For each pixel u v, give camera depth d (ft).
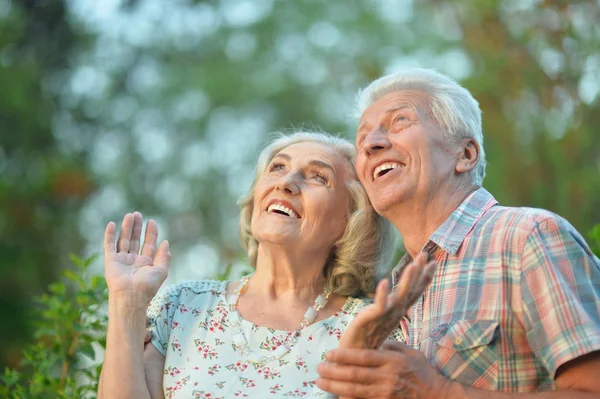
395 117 13.47
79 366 17.34
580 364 11.08
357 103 14.60
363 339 11.30
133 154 55.31
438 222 13.08
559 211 33.09
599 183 32.58
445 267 12.47
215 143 58.29
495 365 11.64
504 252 11.98
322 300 13.94
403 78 13.96
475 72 35.65
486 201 13.00
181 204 56.95
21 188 43.80
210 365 13.02
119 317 12.78
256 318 13.66
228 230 57.31
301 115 57.31
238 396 12.64
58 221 44.78
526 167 33.94
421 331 12.39
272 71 57.93
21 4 47.60
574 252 11.68
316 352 13.21
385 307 10.94
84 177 45.70
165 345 13.52
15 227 43.27
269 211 14.10
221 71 57.52
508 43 34.65
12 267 42.24
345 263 14.08
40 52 48.60
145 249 13.53
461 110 13.47
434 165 13.10
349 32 56.08
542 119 34.09
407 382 11.25
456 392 11.25
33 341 40.22
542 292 11.48
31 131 45.98
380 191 13.20
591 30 32.19
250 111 58.49
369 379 11.25
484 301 11.90
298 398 12.59
